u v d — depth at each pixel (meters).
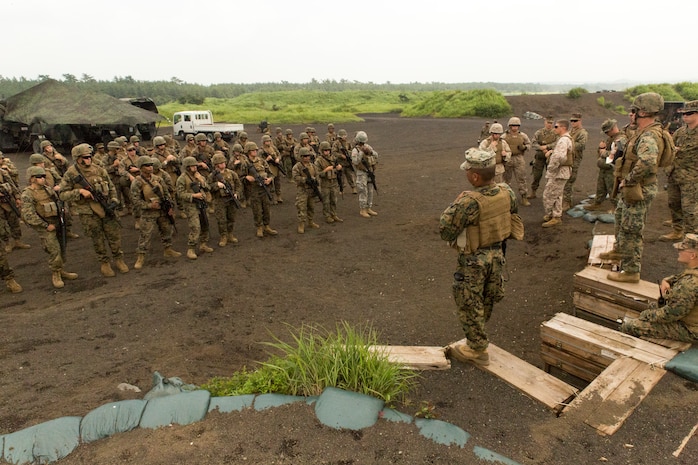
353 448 2.55
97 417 2.84
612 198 4.85
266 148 11.03
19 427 3.04
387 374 3.12
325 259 7.35
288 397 3.02
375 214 9.88
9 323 5.12
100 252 6.57
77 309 5.50
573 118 8.53
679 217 6.06
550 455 2.58
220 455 2.49
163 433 2.70
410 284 6.34
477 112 38.00
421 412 2.94
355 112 52.72
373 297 5.95
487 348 3.70
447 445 2.59
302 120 40.19
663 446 2.61
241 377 3.42
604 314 4.44
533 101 38.78
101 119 19.36
